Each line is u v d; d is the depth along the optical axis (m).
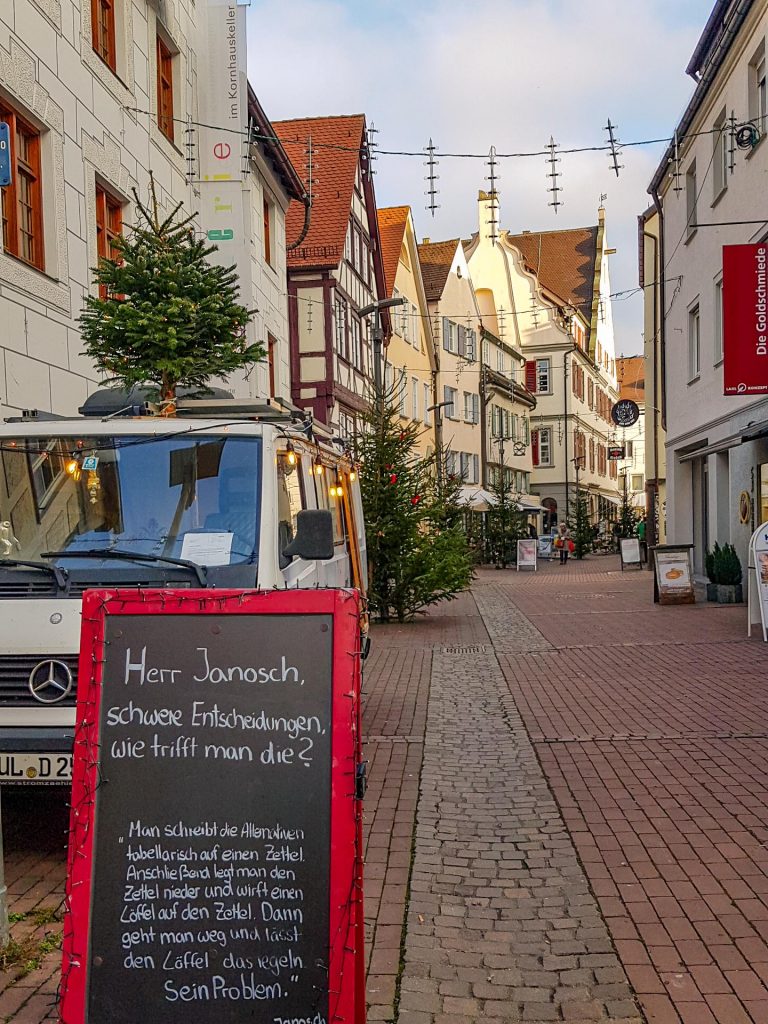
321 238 27.03
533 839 5.39
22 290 10.51
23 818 5.87
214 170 16.84
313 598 3.23
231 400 6.83
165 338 8.55
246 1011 3.00
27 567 5.24
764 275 14.21
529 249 72.38
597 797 6.12
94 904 3.09
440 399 41.94
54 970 3.86
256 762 3.14
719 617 15.55
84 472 5.59
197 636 3.24
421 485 17.17
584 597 21.23
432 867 5.00
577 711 8.73
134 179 13.97
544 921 4.32
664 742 7.44
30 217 11.31
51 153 11.34
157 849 3.12
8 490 5.58
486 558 38.50
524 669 11.30
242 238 16.88
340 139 29.72
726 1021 3.45
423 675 11.14
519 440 54.47
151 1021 3.01
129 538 5.37
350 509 9.89
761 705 8.65
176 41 15.94
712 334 19.50
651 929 4.20
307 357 26.70
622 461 83.75
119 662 3.25
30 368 10.69
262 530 5.38
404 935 4.20
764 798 5.96
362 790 3.16
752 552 12.77
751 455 16.80
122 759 3.18
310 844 3.08
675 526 23.75
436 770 6.90
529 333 59.25
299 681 3.19
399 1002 3.62
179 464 5.61
